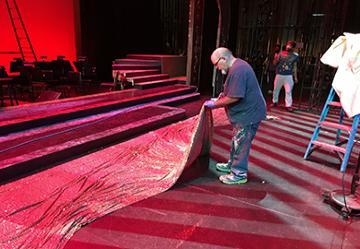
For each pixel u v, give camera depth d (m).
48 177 2.97
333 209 2.70
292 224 2.45
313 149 3.87
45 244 2.06
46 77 6.91
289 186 3.12
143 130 4.68
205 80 9.33
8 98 7.09
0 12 8.20
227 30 8.07
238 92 2.78
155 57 9.03
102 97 6.09
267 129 5.29
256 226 2.41
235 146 3.06
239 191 2.98
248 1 9.77
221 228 2.36
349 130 3.44
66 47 9.81
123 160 3.52
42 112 4.55
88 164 3.35
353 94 2.98
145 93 6.77
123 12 10.63
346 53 3.00
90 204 2.57
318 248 2.16
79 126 4.35
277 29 9.99
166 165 3.46
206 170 3.45
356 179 2.68
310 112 6.80
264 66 9.59
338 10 6.61
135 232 2.26
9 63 8.62
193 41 7.92
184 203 2.71
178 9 10.98
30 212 2.38
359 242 2.25
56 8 9.29
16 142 3.57
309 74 9.59
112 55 10.77
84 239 2.15
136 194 2.80
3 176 2.81
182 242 2.17
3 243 2.03
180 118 5.56
